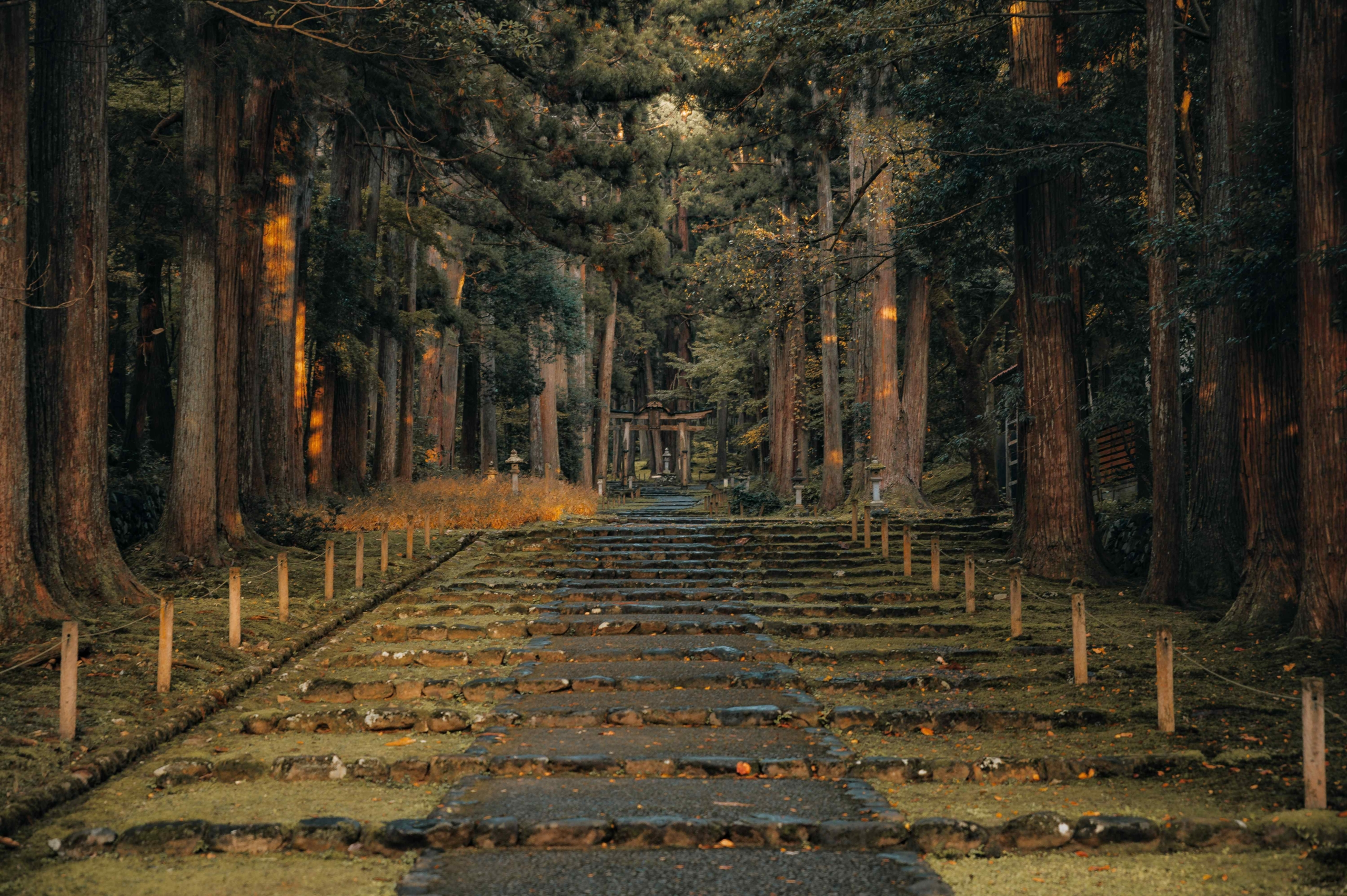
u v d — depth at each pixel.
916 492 26.50
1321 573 10.16
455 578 15.91
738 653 10.88
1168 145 12.99
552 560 17.36
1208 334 14.35
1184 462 17.70
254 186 16.22
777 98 26.20
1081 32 17.03
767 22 16.11
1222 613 12.49
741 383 50.53
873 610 13.11
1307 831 5.85
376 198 25.92
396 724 8.49
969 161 15.85
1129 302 17.70
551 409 41.34
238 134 16.14
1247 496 11.82
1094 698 8.92
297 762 7.31
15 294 10.23
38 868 5.61
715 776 7.23
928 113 17.03
